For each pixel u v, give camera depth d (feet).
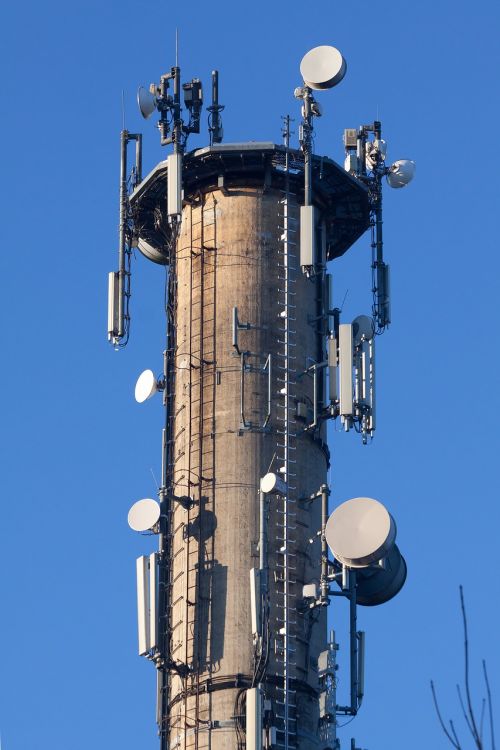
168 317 341.82
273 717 297.53
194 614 311.06
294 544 313.94
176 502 322.55
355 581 315.17
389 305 348.38
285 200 338.34
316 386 328.08
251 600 304.09
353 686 311.88
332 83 338.54
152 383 335.67
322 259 341.21
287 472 317.22
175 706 308.19
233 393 325.01
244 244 335.88
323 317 335.67
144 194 347.97
